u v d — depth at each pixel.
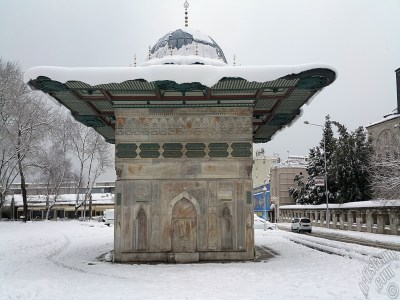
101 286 10.83
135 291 10.11
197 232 15.74
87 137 52.81
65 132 51.03
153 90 15.37
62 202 77.88
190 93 15.94
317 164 60.41
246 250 15.74
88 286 10.84
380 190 36.19
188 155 16.08
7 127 38.59
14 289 10.20
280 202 70.31
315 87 15.32
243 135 16.19
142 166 16.02
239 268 13.77
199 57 16.42
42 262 16.23
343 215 45.19
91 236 30.95
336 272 12.65
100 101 16.83
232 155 16.09
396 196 33.75
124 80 14.09
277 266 14.23
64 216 78.88
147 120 16.23
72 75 14.08
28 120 38.97
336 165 48.53
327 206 46.47
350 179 47.59
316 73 13.90
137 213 15.80
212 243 15.73
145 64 16.48
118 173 16.03
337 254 18.06
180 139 16.14
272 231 38.19
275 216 71.44
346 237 33.94
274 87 15.33
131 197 15.88
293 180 70.38
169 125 16.20
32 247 21.52
